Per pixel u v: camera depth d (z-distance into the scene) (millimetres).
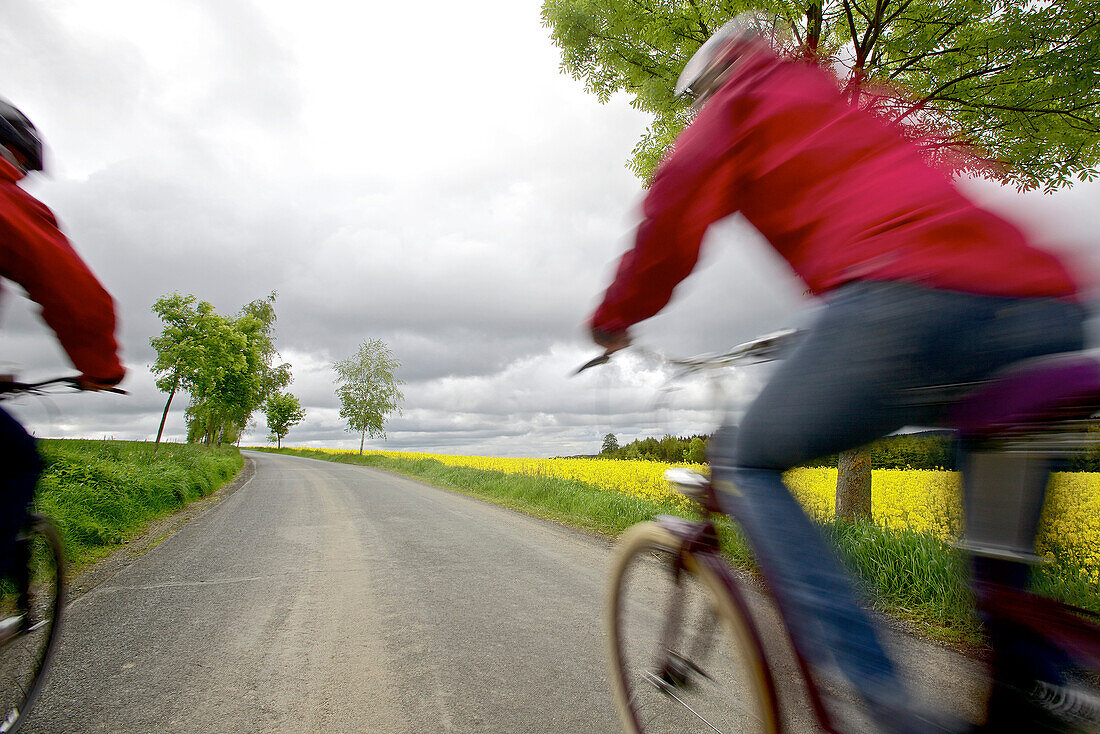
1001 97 6332
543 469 17203
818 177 1136
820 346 1097
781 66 1241
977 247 1010
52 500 6121
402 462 28531
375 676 2797
